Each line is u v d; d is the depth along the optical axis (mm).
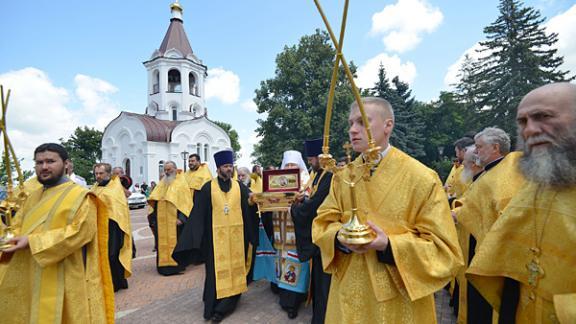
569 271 1294
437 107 42469
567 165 1264
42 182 2684
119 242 5129
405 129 32156
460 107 37625
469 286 2693
